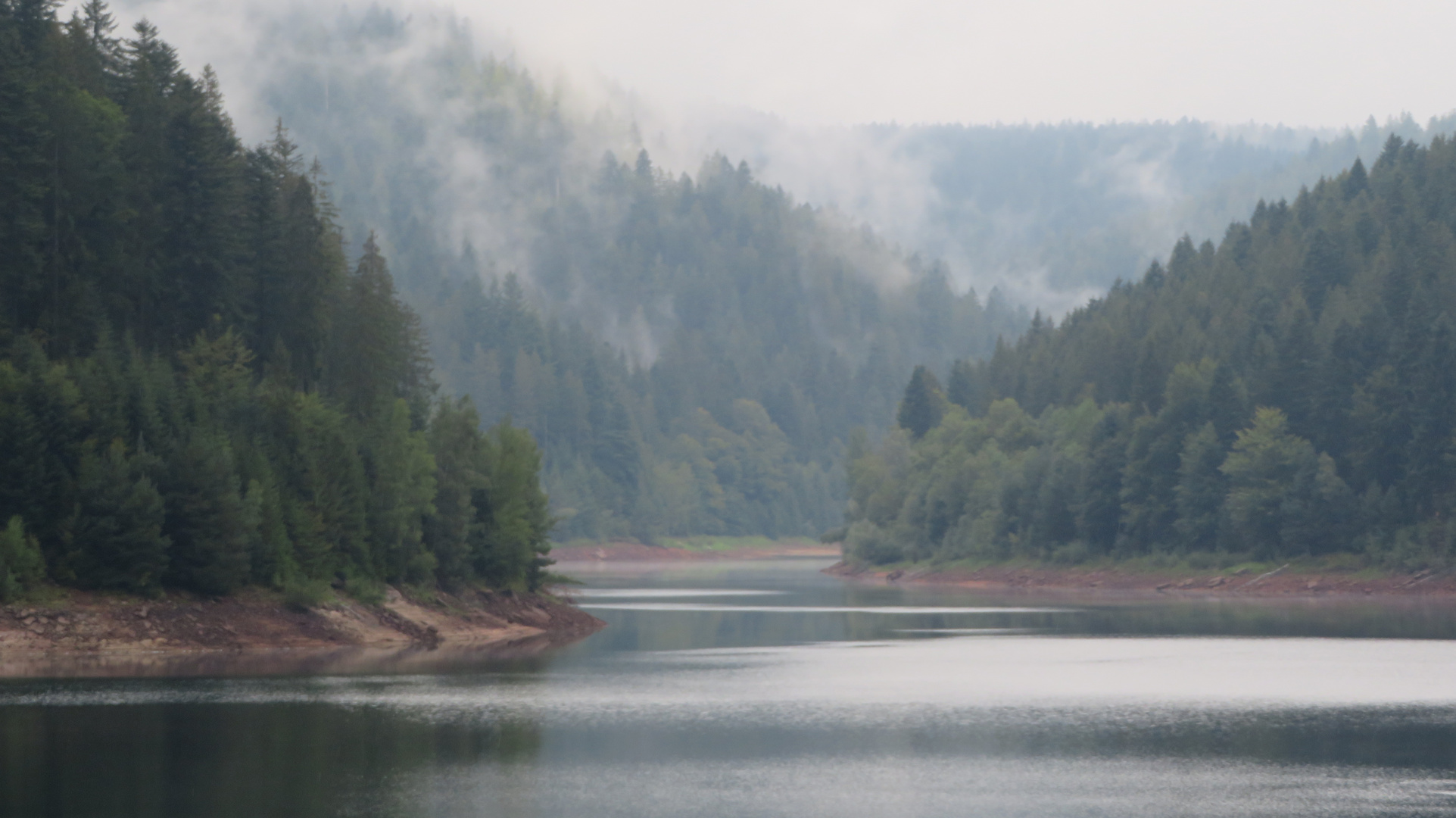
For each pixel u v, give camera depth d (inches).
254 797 2405.3
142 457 4601.4
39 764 2628.0
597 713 3415.4
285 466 5196.9
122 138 5890.8
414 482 5698.8
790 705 3570.4
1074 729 3193.9
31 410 4520.2
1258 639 5482.3
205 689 3592.5
